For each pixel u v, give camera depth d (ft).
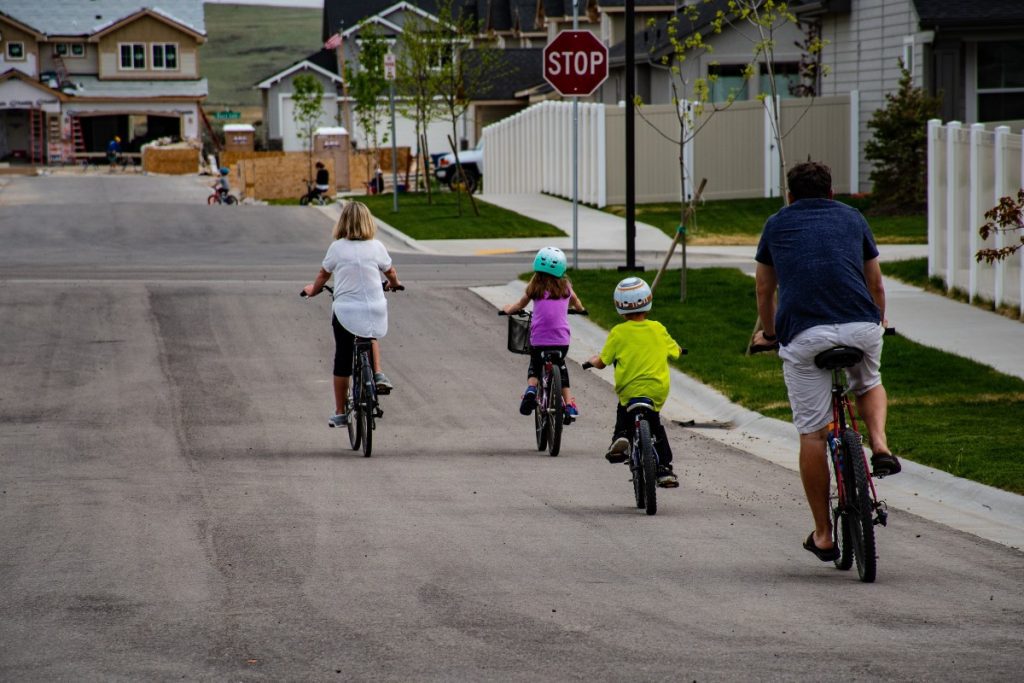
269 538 51.08
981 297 118.52
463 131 438.40
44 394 91.30
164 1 541.34
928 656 35.73
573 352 108.06
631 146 140.87
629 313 59.36
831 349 44.39
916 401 82.94
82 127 530.68
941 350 98.12
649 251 174.50
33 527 53.16
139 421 83.20
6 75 490.49
